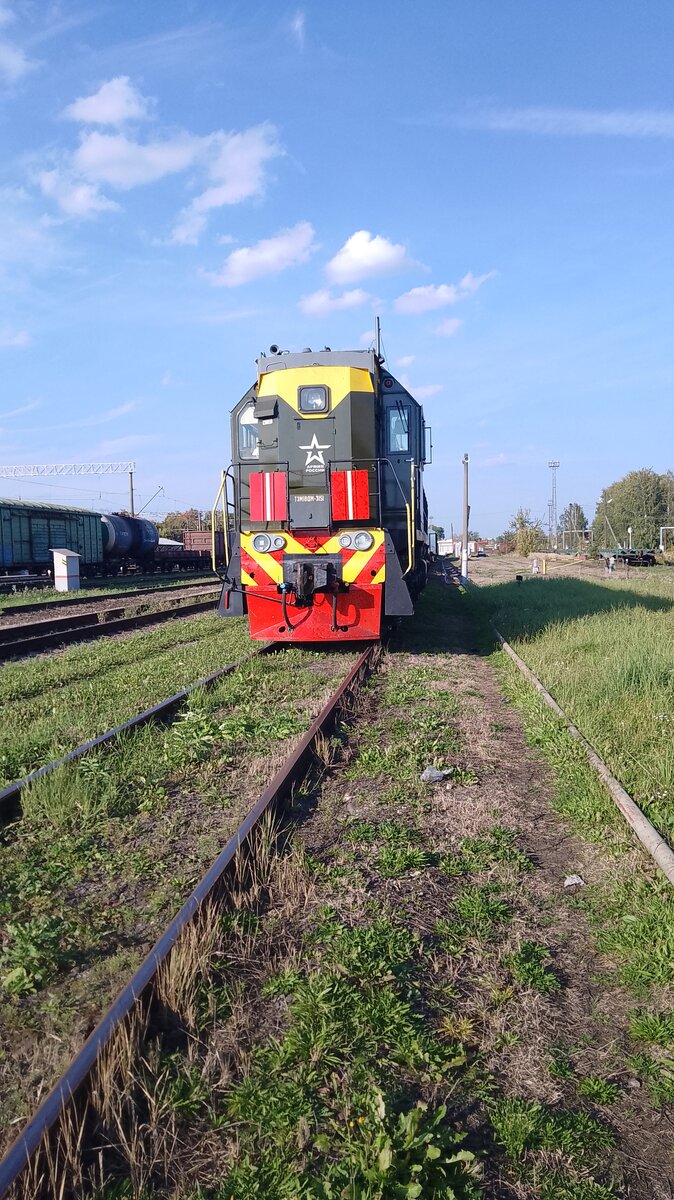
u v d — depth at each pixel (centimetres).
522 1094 310
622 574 4756
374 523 1227
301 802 612
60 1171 259
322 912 434
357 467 1227
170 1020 341
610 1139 288
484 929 425
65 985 371
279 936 412
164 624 1855
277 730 781
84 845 520
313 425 1230
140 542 4800
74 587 2978
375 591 1206
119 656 1298
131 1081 296
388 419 1349
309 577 1175
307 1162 273
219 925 403
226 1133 285
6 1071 313
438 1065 321
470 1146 284
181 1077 307
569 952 411
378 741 777
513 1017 355
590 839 537
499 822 573
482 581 4022
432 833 554
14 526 3509
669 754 668
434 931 427
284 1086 305
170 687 1005
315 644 1377
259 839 506
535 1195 265
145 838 537
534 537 10662
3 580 3288
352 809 598
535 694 946
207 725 783
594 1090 310
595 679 1002
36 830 549
